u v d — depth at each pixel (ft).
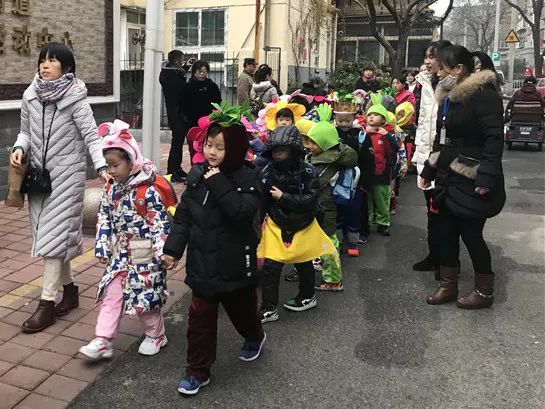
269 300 12.94
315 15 58.13
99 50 26.08
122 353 11.37
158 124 17.39
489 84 12.96
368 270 16.78
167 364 11.08
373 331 12.71
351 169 14.93
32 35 22.31
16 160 11.65
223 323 12.98
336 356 11.56
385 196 19.94
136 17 52.21
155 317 11.34
